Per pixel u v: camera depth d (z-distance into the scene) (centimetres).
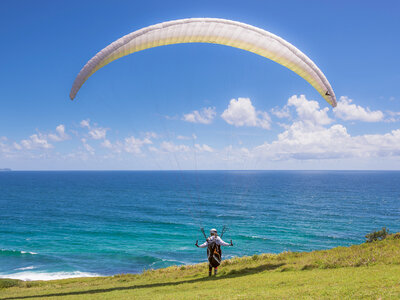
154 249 5700
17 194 18350
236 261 1814
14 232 7388
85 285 1983
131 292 1277
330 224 8419
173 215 10325
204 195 17950
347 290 809
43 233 7288
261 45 1420
